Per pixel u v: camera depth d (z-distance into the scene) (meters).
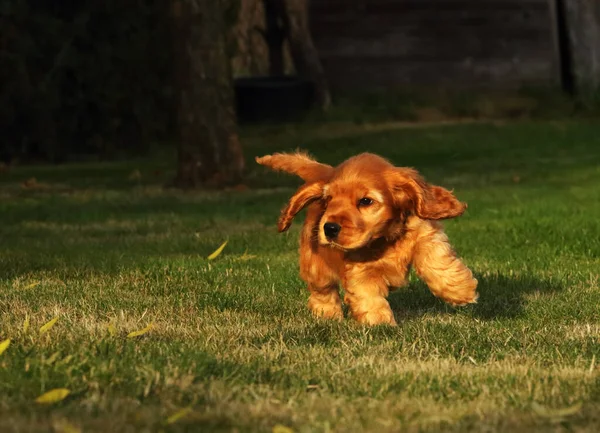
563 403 5.09
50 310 7.55
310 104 25.33
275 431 4.47
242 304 8.03
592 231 11.77
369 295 6.87
